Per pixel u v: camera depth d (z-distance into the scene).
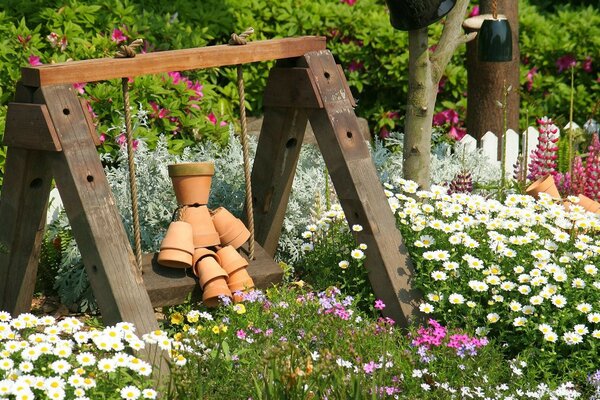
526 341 5.14
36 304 5.93
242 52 5.40
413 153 6.50
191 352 4.69
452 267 5.45
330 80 5.63
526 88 11.05
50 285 6.12
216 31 9.48
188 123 7.41
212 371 4.55
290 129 5.86
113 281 4.77
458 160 7.87
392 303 5.54
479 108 9.15
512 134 8.75
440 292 5.39
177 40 8.49
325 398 4.30
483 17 6.92
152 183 6.37
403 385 4.73
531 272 5.34
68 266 5.99
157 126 7.35
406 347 5.20
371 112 10.24
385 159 7.49
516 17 9.19
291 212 6.59
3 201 5.17
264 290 5.74
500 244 5.55
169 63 5.14
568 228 6.00
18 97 4.89
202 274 5.31
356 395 4.22
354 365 4.70
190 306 5.34
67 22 8.11
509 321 5.17
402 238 5.64
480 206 6.02
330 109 5.57
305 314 5.28
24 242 5.23
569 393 4.69
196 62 5.25
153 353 4.65
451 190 6.86
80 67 4.86
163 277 5.30
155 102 7.37
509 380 4.91
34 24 8.28
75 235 4.88
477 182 7.42
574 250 5.77
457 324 5.46
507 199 6.27
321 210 6.62
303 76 5.58
